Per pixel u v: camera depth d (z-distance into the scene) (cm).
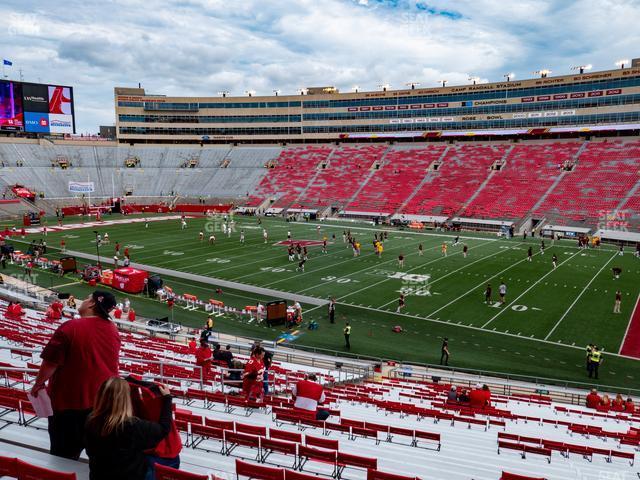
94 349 430
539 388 1873
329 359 2106
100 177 8231
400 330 2503
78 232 5512
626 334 2411
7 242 4741
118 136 9588
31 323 2114
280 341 2377
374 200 7094
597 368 1980
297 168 8481
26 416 682
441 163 7625
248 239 5081
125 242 4881
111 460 322
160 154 9256
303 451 697
